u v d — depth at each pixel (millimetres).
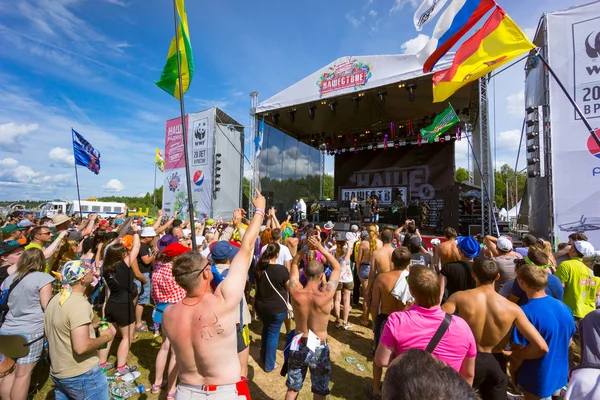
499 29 4426
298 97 13461
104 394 2318
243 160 15297
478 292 2252
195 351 1468
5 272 3586
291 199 19984
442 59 10219
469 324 2230
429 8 4746
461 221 13195
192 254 1611
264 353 3818
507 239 3955
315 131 20172
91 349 2174
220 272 2984
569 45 7004
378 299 3420
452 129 17547
